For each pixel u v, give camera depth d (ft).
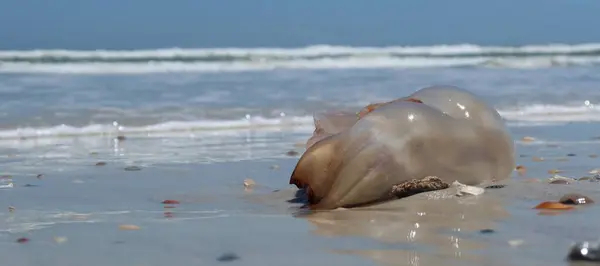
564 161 25.11
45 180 23.02
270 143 32.45
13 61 80.64
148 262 13.03
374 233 14.80
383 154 17.54
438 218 15.96
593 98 50.93
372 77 64.49
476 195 17.93
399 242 14.01
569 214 16.19
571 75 68.64
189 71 72.13
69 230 15.76
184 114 40.75
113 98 46.16
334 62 90.17
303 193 20.15
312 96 48.85
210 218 16.88
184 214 17.47
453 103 19.35
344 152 17.74
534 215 16.12
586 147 29.50
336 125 20.30
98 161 27.20
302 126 38.88
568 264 12.21
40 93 47.57
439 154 18.28
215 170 24.88
